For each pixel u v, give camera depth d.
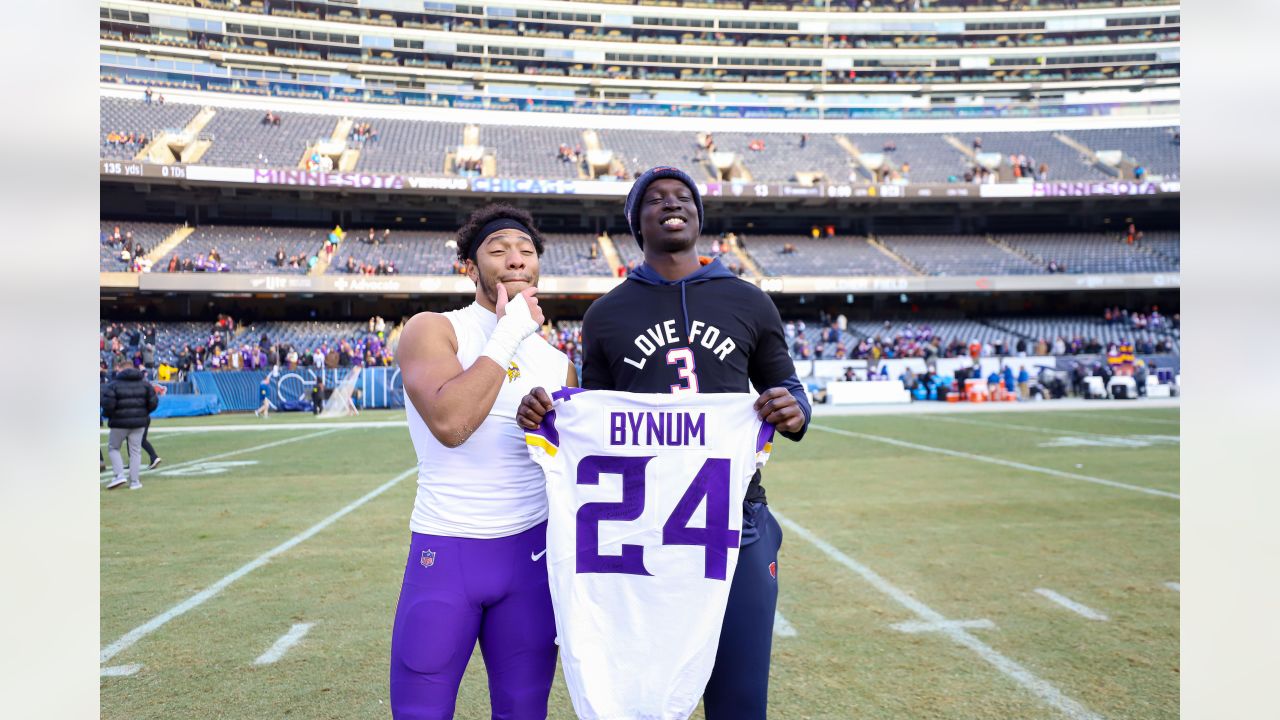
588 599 2.09
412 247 29.42
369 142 32.25
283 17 36.81
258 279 24.80
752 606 2.11
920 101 41.88
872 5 41.59
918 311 31.25
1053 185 30.12
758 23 41.38
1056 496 7.31
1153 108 38.72
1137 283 27.55
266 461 10.33
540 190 29.12
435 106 38.34
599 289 27.22
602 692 2.04
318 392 20.08
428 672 1.93
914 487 7.89
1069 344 25.25
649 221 2.25
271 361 22.47
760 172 33.47
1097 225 33.59
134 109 30.80
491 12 39.41
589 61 40.28
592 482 2.12
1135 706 2.98
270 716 2.95
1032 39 41.31
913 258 30.42
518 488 2.09
